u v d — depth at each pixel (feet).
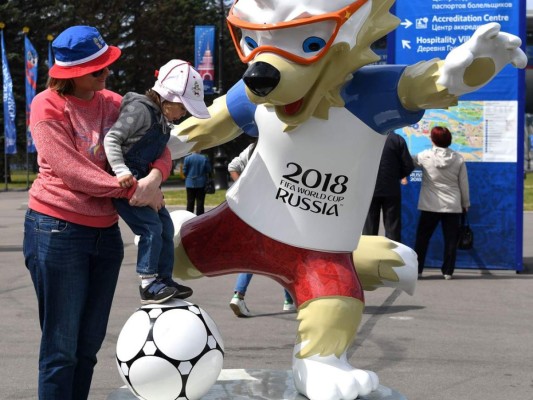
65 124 10.18
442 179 27.91
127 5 122.83
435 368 17.15
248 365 17.03
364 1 10.52
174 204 62.95
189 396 10.48
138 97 10.38
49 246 10.23
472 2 28.48
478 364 17.47
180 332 10.30
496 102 29.30
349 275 11.55
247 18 10.52
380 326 21.06
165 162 10.57
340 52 10.50
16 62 108.99
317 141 11.20
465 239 28.22
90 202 10.31
